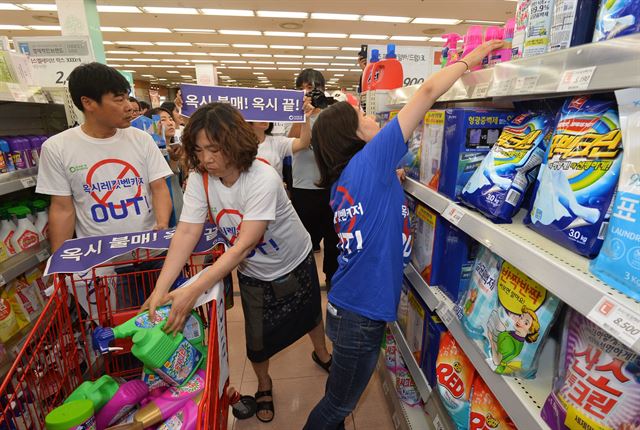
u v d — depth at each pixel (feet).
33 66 8.47
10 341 6.04
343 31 36.42
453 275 4.21
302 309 5.91
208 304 3.68
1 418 2.98
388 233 3.91
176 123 16.56
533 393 2.79
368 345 4.11
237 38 39.93
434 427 4.54
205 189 4.44
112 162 5.77
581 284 2.02
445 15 30.37
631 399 2.03
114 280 4.29
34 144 6.96
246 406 6.27
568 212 2.43
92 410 2.92
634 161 1.91
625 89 1.98
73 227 5.91
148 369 3.51
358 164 3.88
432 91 3.67
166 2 27.50
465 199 3.64
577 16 2.52
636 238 1.81
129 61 56.13
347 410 4.42
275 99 7.07
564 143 2.58
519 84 2.69
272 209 4.25
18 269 6.09
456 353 4.11
